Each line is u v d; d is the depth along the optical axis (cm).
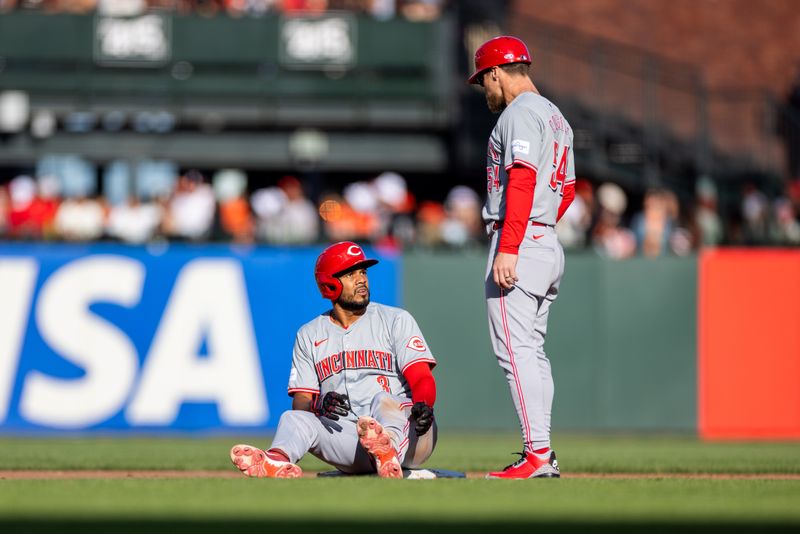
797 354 4006
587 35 7331
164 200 4912
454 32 5844
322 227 5325
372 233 5238
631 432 4019
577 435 4009
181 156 5694
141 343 3919
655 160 5841
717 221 5216
